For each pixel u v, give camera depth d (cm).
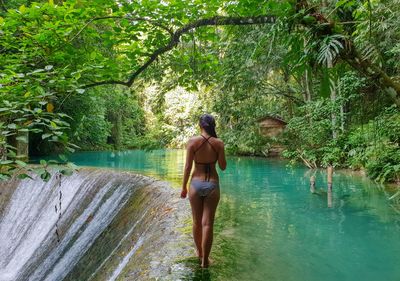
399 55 757
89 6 440
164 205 678
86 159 1878
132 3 449
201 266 397
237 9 479
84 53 446
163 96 807
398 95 248
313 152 1328
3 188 1198
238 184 1027
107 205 887
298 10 268
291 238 528
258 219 633
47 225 981
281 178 1128
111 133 2875
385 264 443
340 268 426
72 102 1848
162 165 1485
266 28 616
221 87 914
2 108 270
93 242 769
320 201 789
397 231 574
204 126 368
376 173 1024
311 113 1267
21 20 408
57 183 1076
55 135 276
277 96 1784
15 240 1034
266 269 406
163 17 478
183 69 596
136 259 468
